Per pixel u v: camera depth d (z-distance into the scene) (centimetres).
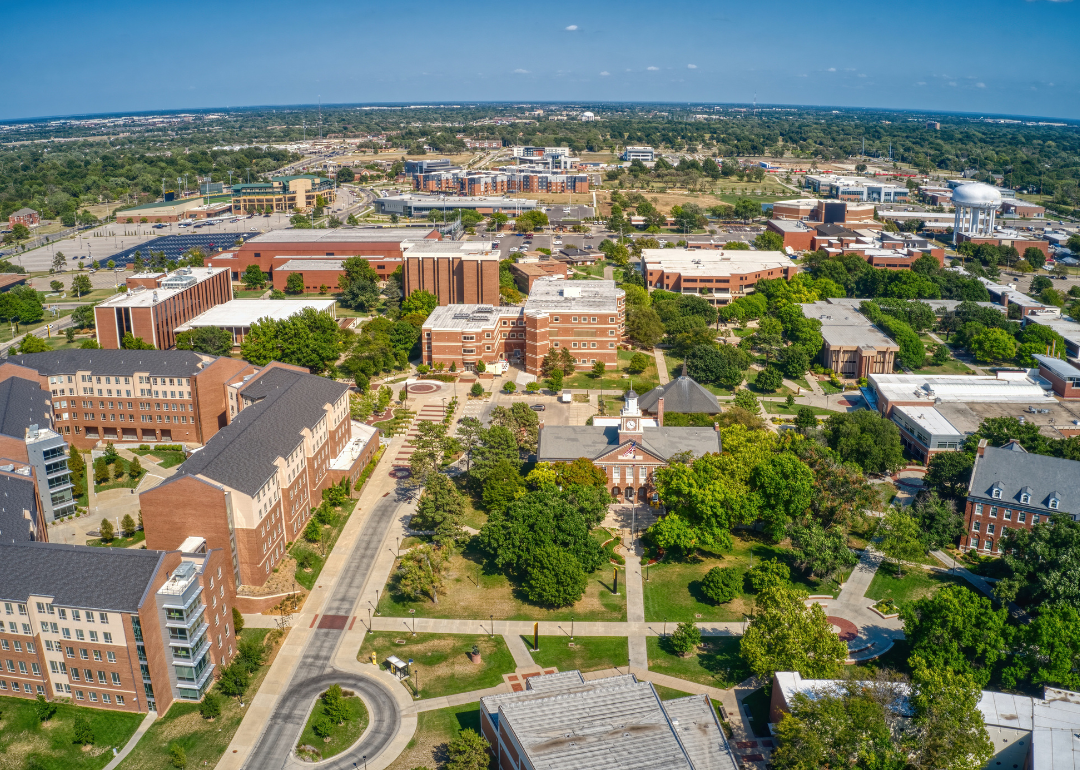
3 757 11900
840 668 12519
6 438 17125
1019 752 11188
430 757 11838
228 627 14000
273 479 16125
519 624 14875
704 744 10756
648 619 15025
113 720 12612
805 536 15950
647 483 19025
